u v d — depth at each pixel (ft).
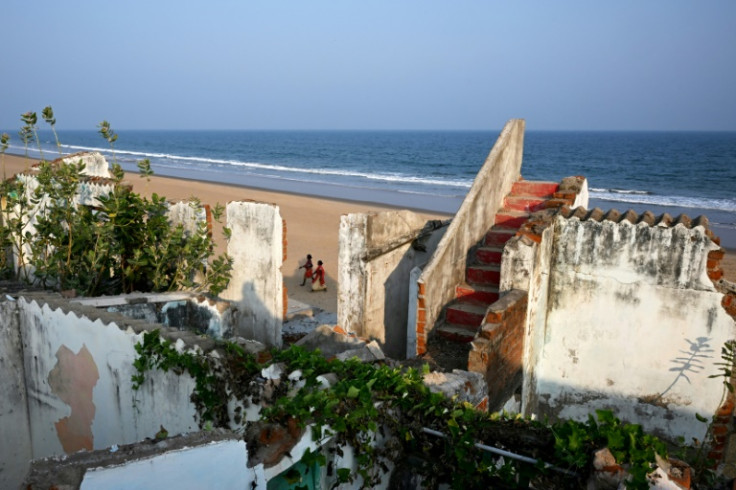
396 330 33.35
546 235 26.43
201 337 17.40
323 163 264.72
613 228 26.25
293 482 12.23
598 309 27.22
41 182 33.06
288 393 14.48
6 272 38.40
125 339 18.17
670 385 26.05
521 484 12.45
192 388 16.65
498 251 29.76
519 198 32.83
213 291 34.55
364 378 14.51
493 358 21.70
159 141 542.57
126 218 32.53
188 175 184.34
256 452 11.53
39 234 33.81
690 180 187.21
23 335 22.33
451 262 28.04
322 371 15.06
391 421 14.12
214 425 16.17
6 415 22.33
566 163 251.80
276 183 164.04
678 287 25.18
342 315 30.07
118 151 339.16
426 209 112.68
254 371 15.66
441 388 15.92
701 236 24.34
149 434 18.28
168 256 33.22
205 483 10.42
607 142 459.32
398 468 14.70
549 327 28.63
